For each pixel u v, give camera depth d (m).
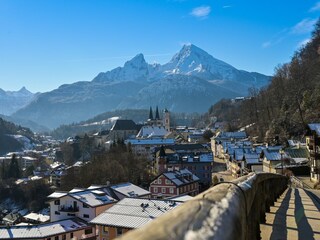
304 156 61.50
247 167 73.94
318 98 86.25
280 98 116.19
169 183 79.50
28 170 160.62
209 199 2.80
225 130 183.50
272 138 95.56
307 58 122.75
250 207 5.36
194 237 1.77
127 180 102.62
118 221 40.03
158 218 2.06
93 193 61.97
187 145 150.00
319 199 17.73
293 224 9.18
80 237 51.22
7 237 44.72
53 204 60.47
